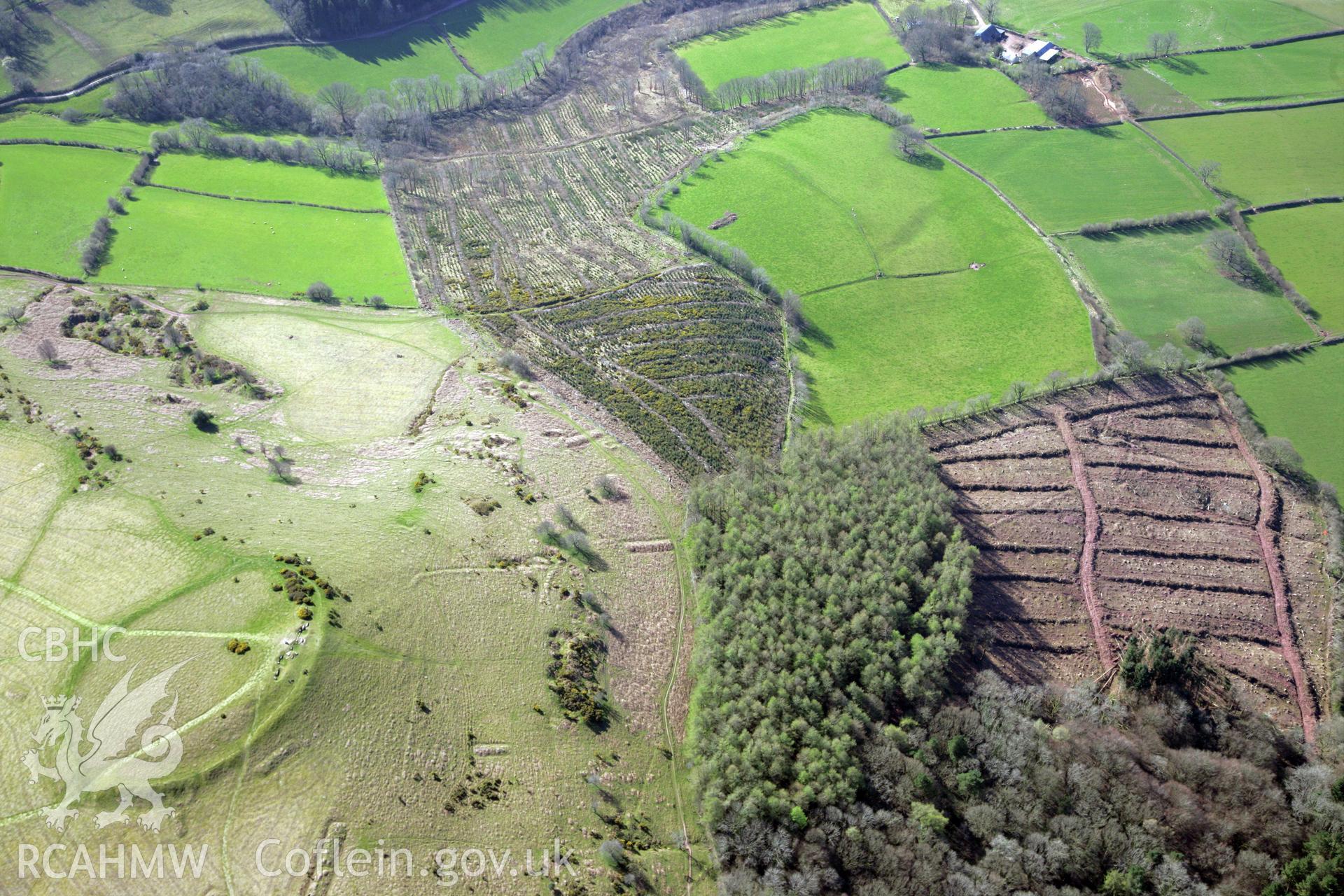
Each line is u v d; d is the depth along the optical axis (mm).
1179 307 135000
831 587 89375
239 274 136250
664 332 132375
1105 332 130125
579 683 84438
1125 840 71250
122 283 130375
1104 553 98250
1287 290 136125
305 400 112938
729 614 88938
